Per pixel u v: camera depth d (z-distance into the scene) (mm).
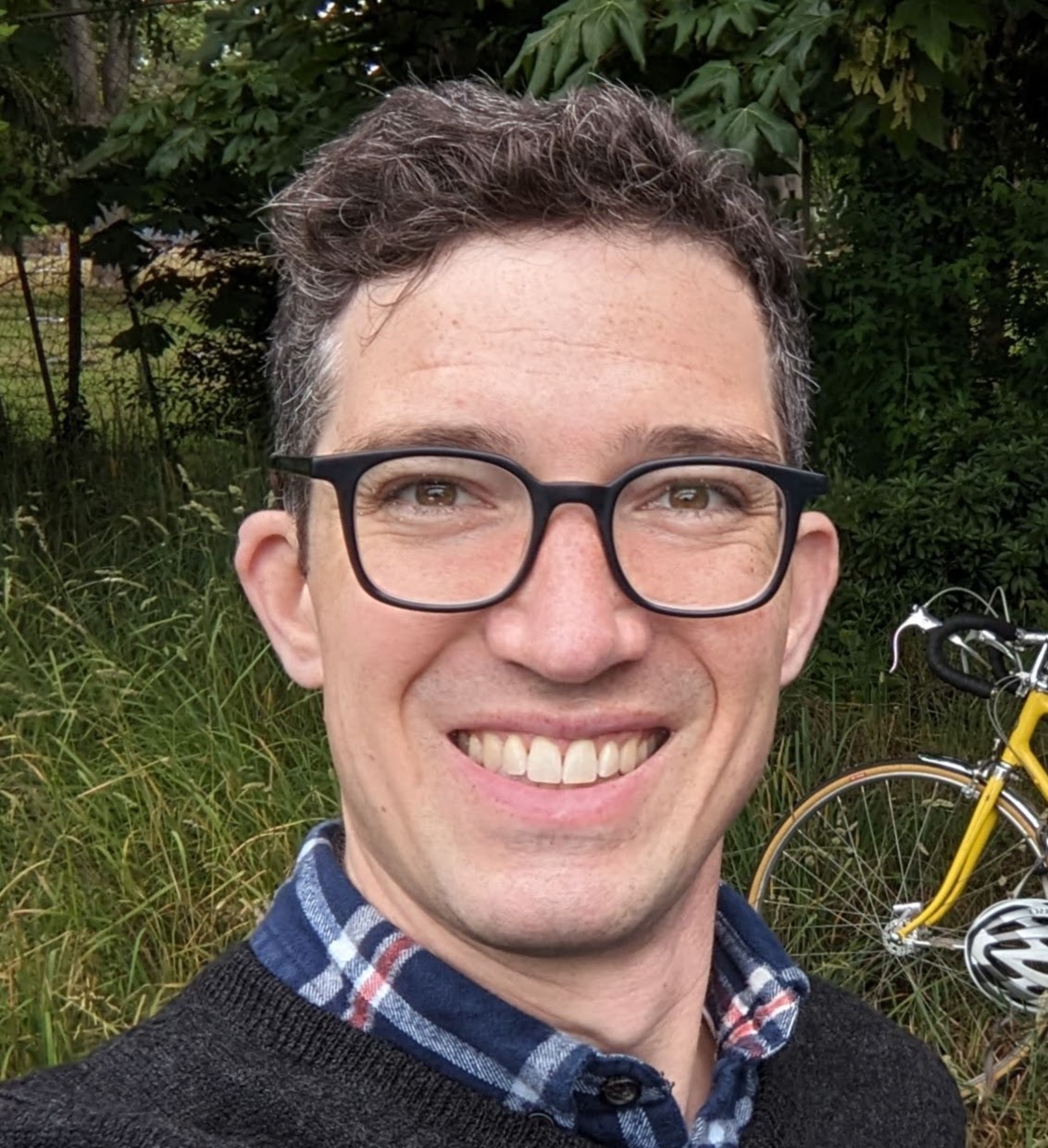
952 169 1995
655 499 342
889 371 1923
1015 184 2111
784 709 1562
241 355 2469
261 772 1331
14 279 2379
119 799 1258
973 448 1856
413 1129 329
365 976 345
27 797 1246
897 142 1193
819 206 2049
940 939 1241
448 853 340
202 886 1180
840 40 1161
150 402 2438
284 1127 320
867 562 1729
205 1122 318
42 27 1765
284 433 377
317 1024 340
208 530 1719
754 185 369
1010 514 1786
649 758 349
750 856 1358
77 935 1100
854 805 1361
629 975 364
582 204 331
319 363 354
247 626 1515
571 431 323
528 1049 340
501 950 342
